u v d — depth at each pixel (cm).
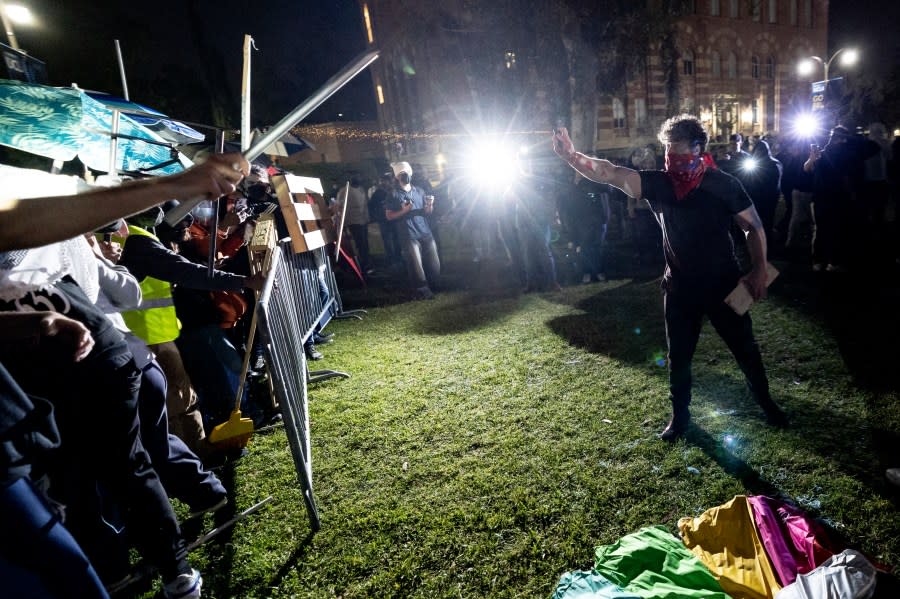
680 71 2664
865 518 216
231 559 229
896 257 604
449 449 307
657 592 178
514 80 1630
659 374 380
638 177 254
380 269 992
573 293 648
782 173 790
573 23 1431
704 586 182
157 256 238
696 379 368
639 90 2559
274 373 225
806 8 3206
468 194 1002
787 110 3222
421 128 2561
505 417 339
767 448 273
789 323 447
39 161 396
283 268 352
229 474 300
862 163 574
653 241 917
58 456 174
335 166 2450
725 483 249
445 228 1650
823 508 225
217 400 346
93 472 182
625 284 662
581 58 1492
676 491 247
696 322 279
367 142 3659
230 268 370
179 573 193
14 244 87
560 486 259
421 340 528
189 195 103
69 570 123
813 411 304
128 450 182
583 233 684
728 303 254
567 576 194
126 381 176
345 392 409
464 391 387
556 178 680
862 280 542
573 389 371
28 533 115
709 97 2814
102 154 316
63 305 159
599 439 300
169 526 191
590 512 238
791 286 556
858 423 285
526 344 477
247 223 402
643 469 267
